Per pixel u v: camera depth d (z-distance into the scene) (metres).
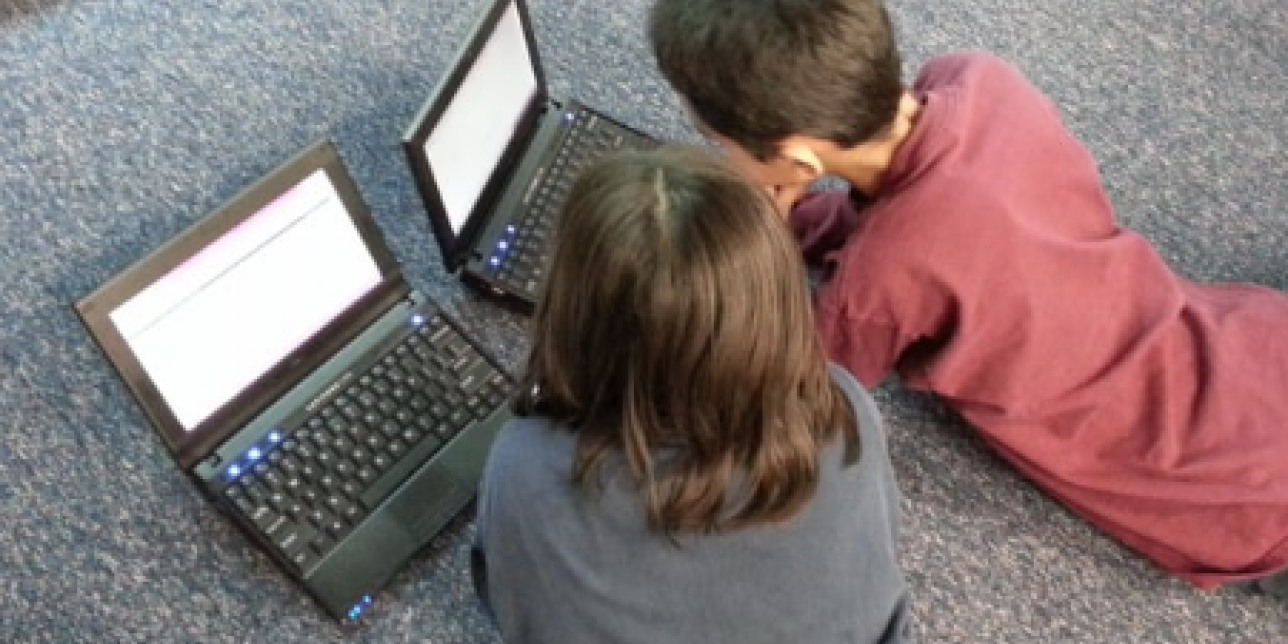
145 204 1.32
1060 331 0.99
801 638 0.72
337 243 1.07
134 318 0.94
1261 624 1.12
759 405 0.64
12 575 1.09
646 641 0.72
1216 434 1.04
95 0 1.48
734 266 0.60
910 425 1.23
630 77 1.46
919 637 1.11
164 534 1.11
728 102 0.87
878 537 0.74
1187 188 1.41
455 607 1.09
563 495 0.68
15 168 1.34
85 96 1.40
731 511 0.66
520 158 1.25
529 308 1.22
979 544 1.16
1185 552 1.09
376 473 1.08
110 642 1.06
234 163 1.35
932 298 0.94
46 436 1.16
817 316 0.98
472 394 1.13
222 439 1.04
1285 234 1.38
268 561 1.10
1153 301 1.04
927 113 0.89
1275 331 1.12
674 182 0.60
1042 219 0.95
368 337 1.13
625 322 0.61
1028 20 1.55
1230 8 1.57
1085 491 1.11
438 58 1.45
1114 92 1.49
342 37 1.46
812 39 0.83
